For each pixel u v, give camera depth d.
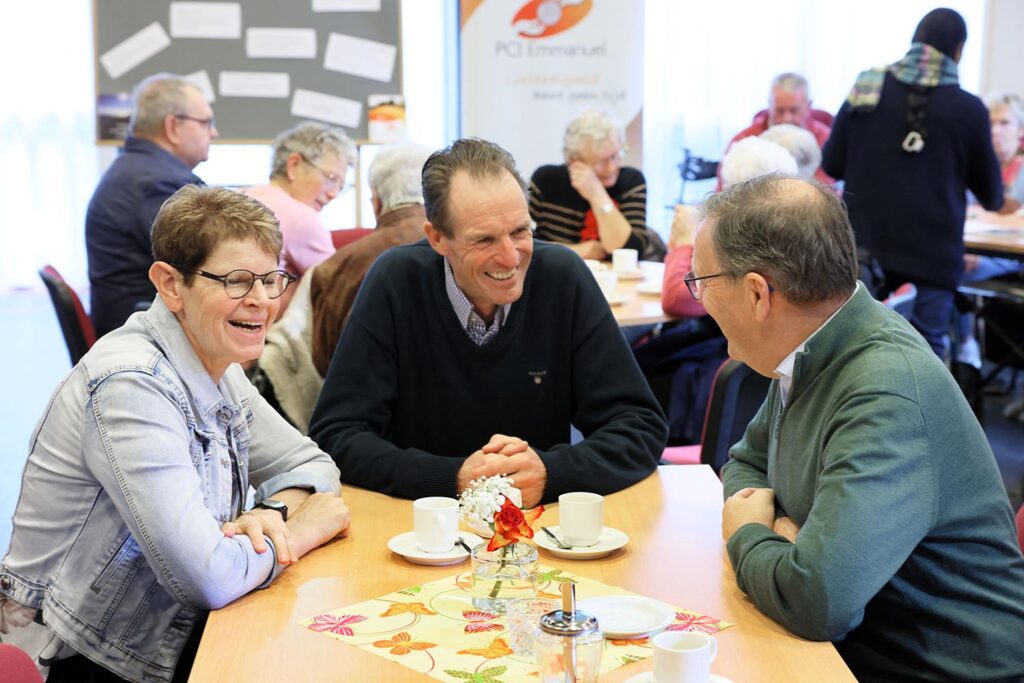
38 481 1.60
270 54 6.32
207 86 6.30
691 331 3.64
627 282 4.11
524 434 2.10
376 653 1.28
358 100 6.44
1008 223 5.14
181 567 1.43
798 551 1.33
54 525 1.59
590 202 4.68
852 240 1.49
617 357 2.08
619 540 1.63
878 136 4.26
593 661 1.12
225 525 1.56
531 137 6.68
